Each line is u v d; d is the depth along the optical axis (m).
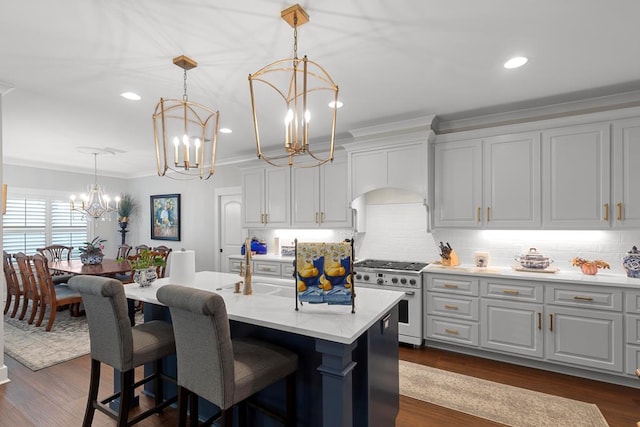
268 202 4.95
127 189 7.51
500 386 2.76
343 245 1.79
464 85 2.78
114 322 1.89
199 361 1.59
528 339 3.03
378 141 3.78
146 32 2.00
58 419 2.33
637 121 2.76
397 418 2.34
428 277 3.50
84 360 3.29
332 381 1.52
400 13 1.83
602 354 2.75
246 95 2.98
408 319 3.54
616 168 2.83
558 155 3.05
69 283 2.04
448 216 3.57
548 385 2.78
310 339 1.88
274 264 4.63
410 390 2.71
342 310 1.86
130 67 2.44
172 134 4.27
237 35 2.04
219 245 6.04
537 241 3.44
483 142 3.40
